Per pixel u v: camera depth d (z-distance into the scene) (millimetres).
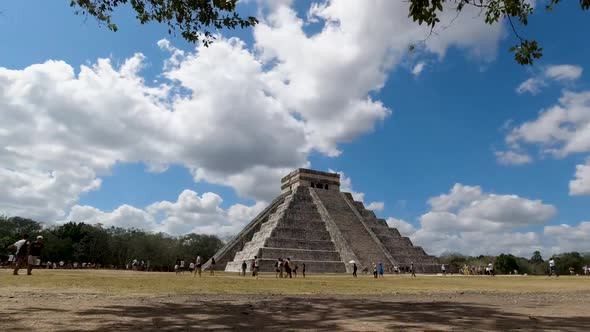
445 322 9227
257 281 27844
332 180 91812
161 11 15031
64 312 9734
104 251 106750
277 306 12359
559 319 9773
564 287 26391
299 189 86375
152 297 14320
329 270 66562
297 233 71312
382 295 17859
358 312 11031
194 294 16188
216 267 72500
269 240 65938
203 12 14805
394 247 77625
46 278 21781
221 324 8625
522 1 10648
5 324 7879
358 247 72688
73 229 105250
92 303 11836
